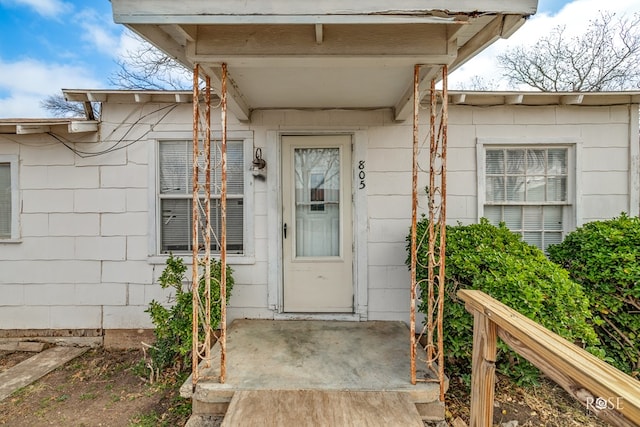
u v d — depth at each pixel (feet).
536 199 11.95
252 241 11.74
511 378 9.34
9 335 12.01
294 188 11.87
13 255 11.96
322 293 11.86
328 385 7.31
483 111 11.75
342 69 8.00
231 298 11.79
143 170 11.79
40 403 8.62
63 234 11.90
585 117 11.68
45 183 11.86
